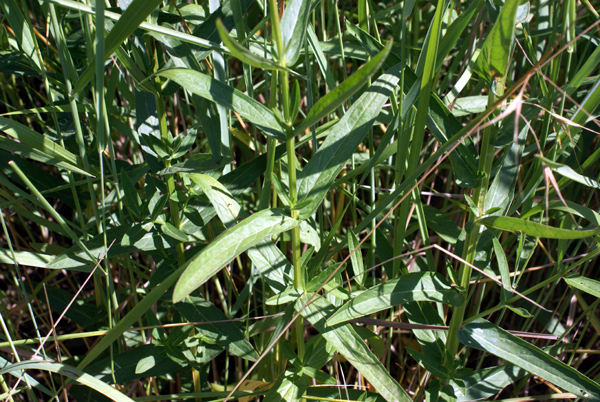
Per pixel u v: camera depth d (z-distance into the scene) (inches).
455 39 19.4
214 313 21.6
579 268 25.4
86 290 31.0
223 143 20.6
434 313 21.5
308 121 16.4
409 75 20.0
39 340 21.3
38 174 23.1
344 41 24.6
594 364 26.5
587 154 24.9
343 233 26.5
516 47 25.4
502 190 19.9
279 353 23.7
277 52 16.5
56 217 19.4
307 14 16.8
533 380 26.8
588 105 19.0
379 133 28.5
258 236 17.1
